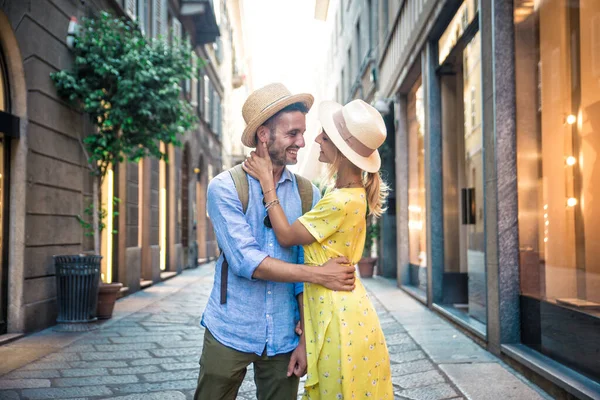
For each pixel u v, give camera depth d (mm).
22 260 6336
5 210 6281
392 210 13422
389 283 12070
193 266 18141
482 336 5504
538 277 4621
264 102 2156
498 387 4125
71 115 7699
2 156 6254
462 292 8031
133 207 11094
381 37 12898
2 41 6145
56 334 6477
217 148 25312
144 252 12578
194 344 5938
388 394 2182
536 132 4688
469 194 6820
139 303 9289
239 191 2182
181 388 4277
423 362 4984
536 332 4641
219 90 25562
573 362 3984
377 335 2148
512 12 5000
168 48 8422
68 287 6754
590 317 3748
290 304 2240
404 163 11047
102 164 8008
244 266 2068
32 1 6598
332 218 2088
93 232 7855
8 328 6297
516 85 4961
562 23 4289
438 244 8070
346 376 2021
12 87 6328
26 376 4570
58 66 7316
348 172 2188
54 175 7137
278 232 2119
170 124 8469
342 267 2098
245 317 2160
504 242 4988
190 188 18000
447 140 8070
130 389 4234
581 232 3963
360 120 2113
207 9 16891
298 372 2203
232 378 2195
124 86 7566
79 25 8008
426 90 8297
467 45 6918
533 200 4730
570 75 4188
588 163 3902
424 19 8078
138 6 11320
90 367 4902
